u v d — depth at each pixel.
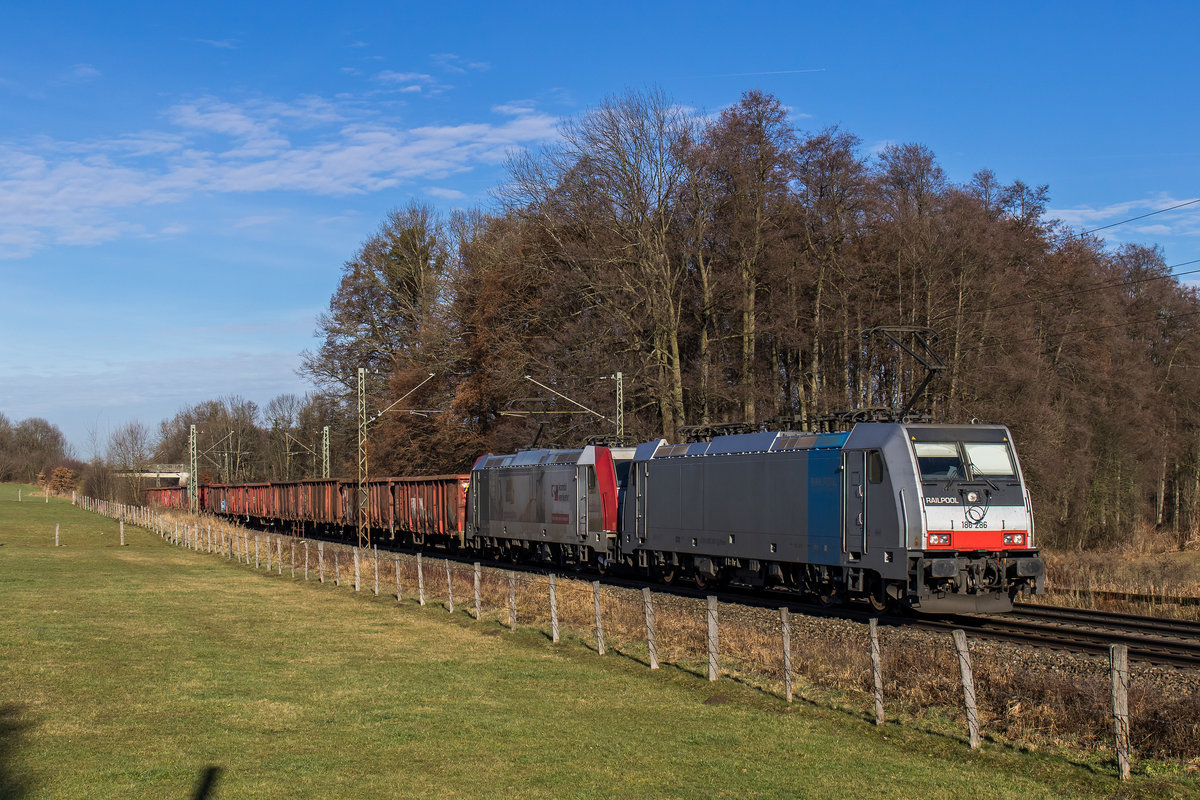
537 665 15.38
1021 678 12.16
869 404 45.53
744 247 44.25
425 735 11.13
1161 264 56.34
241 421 117.62
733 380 47.72
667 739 10.91
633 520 27.77
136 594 25.55
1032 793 8.86
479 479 37.44
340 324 67.25
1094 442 49.12
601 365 43.97
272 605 23.34
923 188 44.84
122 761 10.05
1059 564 30.41
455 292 57.28
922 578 17.97
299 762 10.04
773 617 19.34
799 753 10.29
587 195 46.00
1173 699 10.88
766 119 44.41
